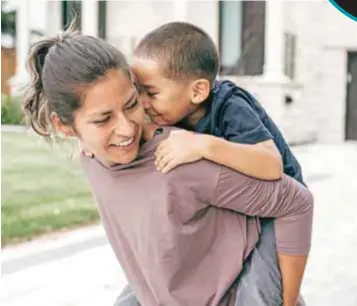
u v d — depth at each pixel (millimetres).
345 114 14156
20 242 5633
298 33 13758
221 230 1527
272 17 12633
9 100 10562
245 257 1549
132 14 13648
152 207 1455
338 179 9062
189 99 1537
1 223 6004
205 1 13031
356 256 5258
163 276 1507
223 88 1607
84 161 1562
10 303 4191
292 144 13164
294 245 1563
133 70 1529
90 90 1343
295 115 13320
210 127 1581
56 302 4215
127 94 1380
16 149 9164
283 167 1626
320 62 13984
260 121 1568
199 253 1520
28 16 13117
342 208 7160
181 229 1462
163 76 1515
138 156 1456
